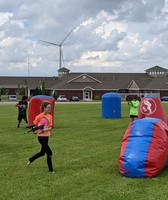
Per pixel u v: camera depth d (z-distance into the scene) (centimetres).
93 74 10662
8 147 1490
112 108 2992
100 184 916
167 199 800
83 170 1068
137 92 9675
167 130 1027
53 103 2181
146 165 961
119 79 10106
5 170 1077
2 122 2647
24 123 2556
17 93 10794
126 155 985
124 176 981
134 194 831
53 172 1045
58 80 10956
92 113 3659
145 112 1499
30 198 815
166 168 1047
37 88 9612
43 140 1051
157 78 9938
